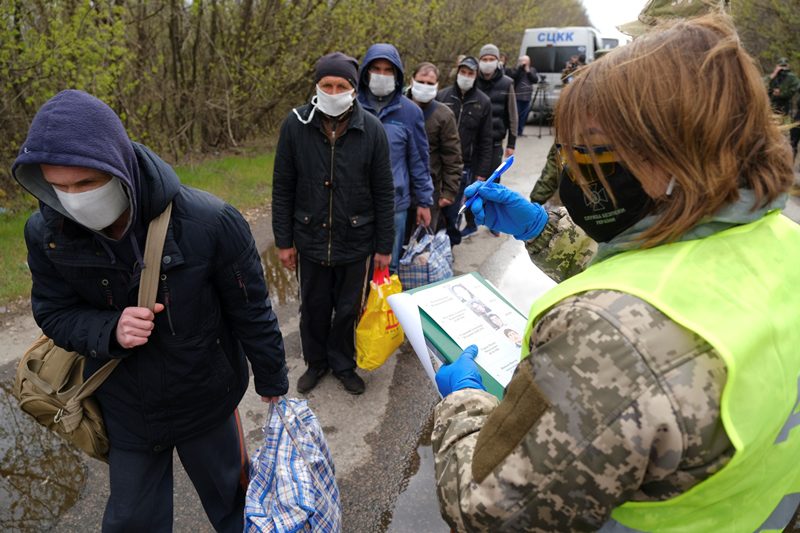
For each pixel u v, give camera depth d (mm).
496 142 5879
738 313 690
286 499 1713
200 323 1545
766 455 745
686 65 707
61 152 1204
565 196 884
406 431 2816
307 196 2688
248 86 8672
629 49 764
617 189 782
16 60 5172
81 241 1402
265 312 1695
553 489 689
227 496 1837
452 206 4969
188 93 8133
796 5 10867
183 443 1688
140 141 7465
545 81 13555
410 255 3273
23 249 4570
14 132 5672
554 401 689
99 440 1643
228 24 8312
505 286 4750
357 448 2695
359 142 2611
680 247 755
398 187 3463
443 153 4176
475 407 976
